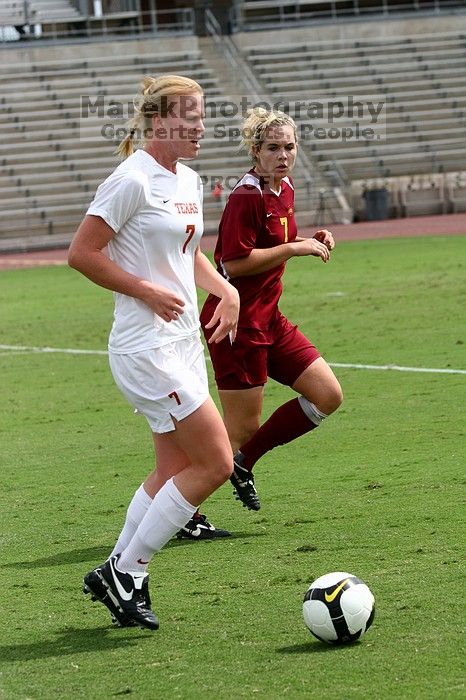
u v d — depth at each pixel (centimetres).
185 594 1741
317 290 6322
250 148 2155
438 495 2225
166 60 13100
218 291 1717
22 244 11012
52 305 6444
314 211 11638
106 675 1420
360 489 2323
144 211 1580
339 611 1449
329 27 13600
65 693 1367
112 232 1570
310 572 1800
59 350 4784
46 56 12800
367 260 7838
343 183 11856
